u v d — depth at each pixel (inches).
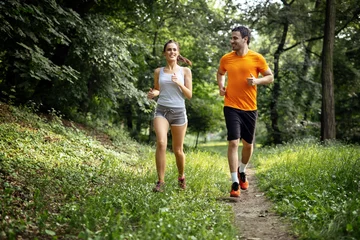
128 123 916.6
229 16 936.9
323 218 166.1
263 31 1005.8
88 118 625.9
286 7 939.3
